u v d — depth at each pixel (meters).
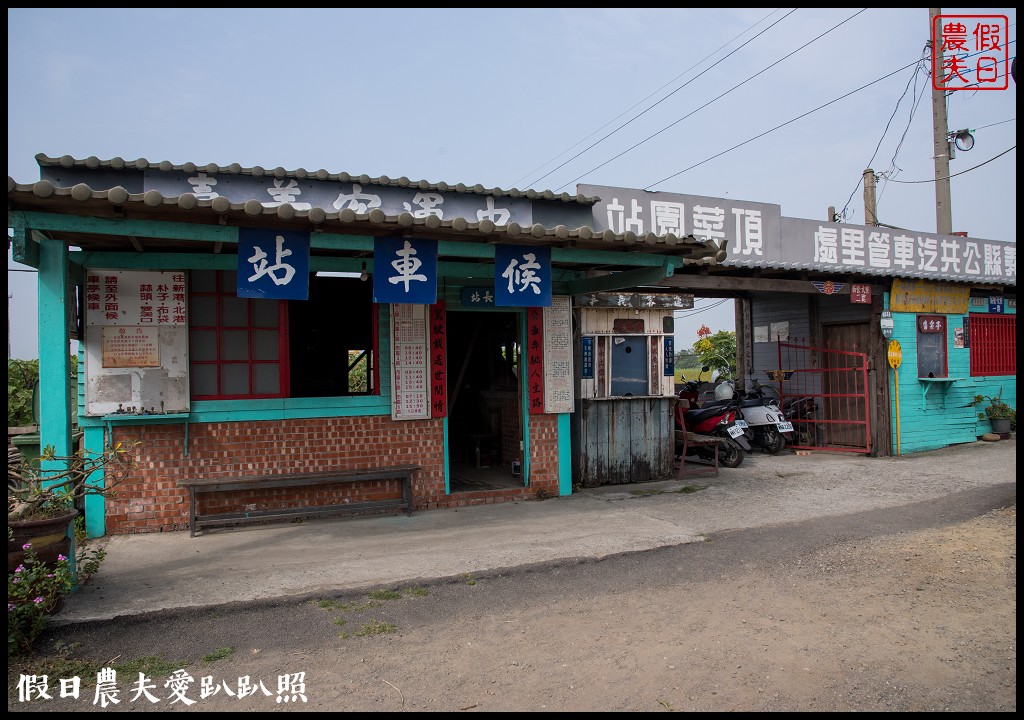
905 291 11.29
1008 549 6.12
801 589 5.30
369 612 4.84
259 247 5.51
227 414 6.96
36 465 5.55
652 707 3.60
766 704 3.62
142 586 5.15
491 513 7.55
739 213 9.48
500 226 5.77
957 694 3.71
